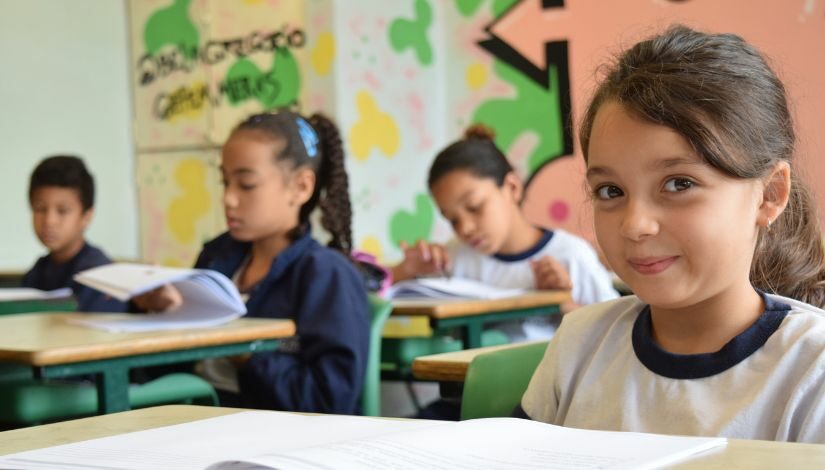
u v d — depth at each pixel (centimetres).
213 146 507
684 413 89
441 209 283
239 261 225
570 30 427
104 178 534
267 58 473
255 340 179
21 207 500
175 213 528
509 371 121
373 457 57
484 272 286
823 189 350
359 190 438
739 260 86
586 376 100
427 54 467
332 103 435
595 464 57
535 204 438
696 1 391
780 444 63
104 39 537
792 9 367
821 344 85
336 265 209
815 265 106
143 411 89
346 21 437
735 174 84
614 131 85
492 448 61
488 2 454
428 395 315
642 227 83
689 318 92
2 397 193
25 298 275
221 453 67
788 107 93
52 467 64
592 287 278
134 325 182
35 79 506
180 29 516
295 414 82
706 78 85
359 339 200
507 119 448
